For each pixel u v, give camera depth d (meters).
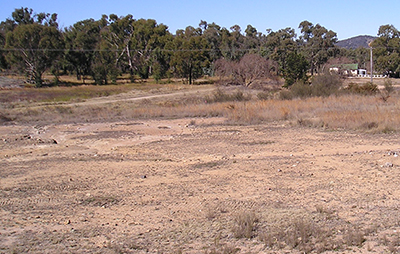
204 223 7.07
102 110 32.50
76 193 9.18
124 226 7.10
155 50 97.25
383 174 9.73
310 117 22.02
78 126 23.14
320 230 6.39
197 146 15.09
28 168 11.88
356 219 6.95
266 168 10.91
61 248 6.16
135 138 17.78
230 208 7.80
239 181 9.70
